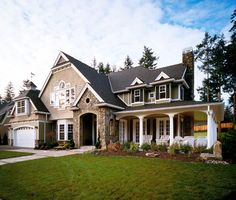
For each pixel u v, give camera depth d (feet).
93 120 72.43
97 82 73.05
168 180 23.21
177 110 53.83
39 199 20.25
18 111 85.46
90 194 20.44
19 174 30.12
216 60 85.66
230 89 100.89
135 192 20.12
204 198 17.81
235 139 36.14
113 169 29.71
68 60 75.20
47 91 83.20
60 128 76.43
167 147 47.34
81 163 35.60
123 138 68.39
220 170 26.99
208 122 49.01
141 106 65.92
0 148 75.00
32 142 78.28
